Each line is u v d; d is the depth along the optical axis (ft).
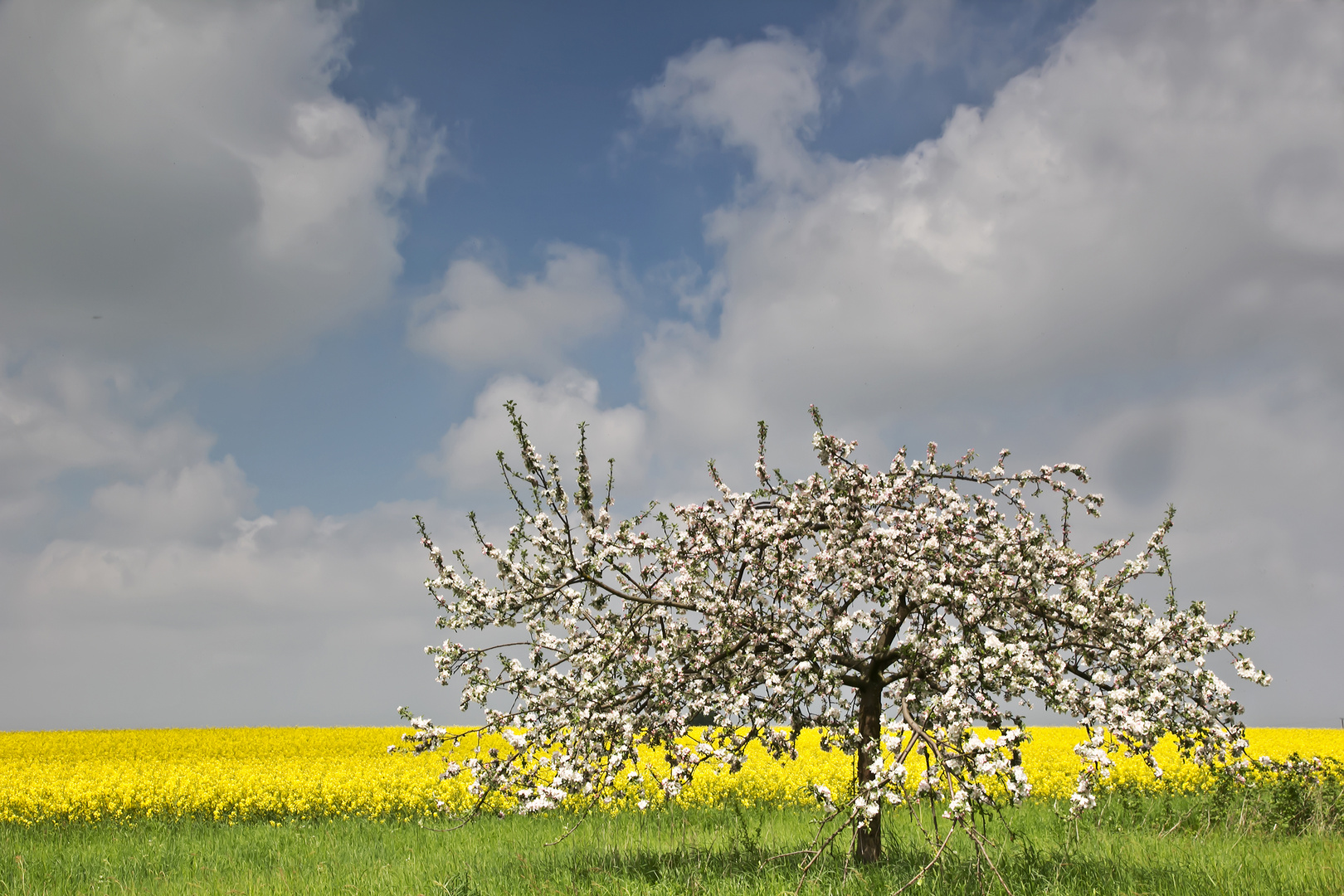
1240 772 27.45
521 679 28.89
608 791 27.89
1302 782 36.73
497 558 28.55
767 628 28.09
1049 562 26.91
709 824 39.04
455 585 28.96
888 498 28.96
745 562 28.58
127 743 86.99
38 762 64.39
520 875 28.22
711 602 27.55
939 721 24.06
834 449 29.30
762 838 33.83
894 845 30.07
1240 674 24.90
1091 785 24.27
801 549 29.76
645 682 27.40
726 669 28.53
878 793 22.75
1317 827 35.73
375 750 81.66
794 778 49.85
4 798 46.55
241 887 28.32
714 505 30.04
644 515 28.73
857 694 28.78
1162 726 25.76
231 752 79.00
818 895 23.72
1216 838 34.60
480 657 29.32
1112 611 26.73
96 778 54.19
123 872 32.45
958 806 21.33
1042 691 23.86
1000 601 25.29
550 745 28.78
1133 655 25.89
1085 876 25.73
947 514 27.30
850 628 26.81
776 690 27.35
